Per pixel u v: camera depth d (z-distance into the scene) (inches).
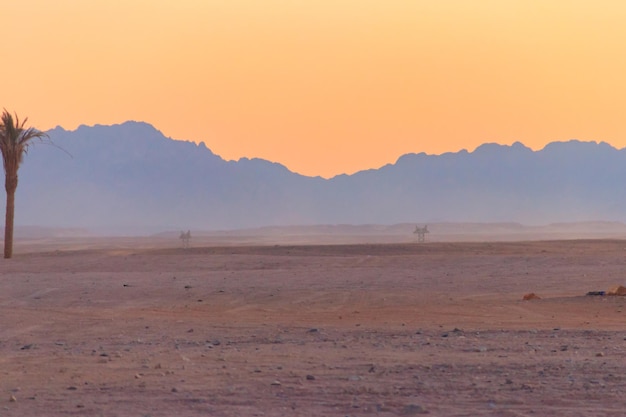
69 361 1466.5
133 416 1029.2
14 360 1487.5
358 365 1366.9
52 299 2741.1
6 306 2556.6
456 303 2504.9
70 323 2111.2
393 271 3681.1
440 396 1114.1
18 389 1205.7
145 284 3164.4
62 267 4315.9
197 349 1611.7
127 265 4352.9
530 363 1357.0
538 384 1179.3
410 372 1293.1
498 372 1280.8
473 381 1209.4
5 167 5329.7
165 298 2755.9
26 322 2128.4
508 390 1143.6
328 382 1221.1
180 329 1973.4
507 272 3535.9
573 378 1218.6
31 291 2960.1
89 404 1098.1
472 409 1037.8
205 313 2379.4
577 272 3444.9
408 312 2295.8
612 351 1488.7
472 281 3198.8
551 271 3526.1
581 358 1408.7
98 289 2999.5
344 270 3759.8
